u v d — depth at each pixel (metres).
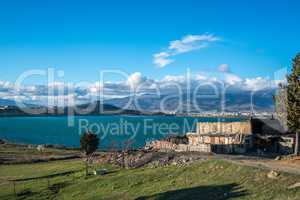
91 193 71.50
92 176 81.50
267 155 86.19
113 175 79.50
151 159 84.00
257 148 98.25
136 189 68.25
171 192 63.09
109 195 68.38
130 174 77.62
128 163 85.12
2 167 106.62
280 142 96.88
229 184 59.47
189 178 67.31
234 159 73.88
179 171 72.06
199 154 84.50
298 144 85.00
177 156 82.00
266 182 55.81
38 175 90.50
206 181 63.72
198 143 99.31
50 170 94.81
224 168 66.38
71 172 88.12
